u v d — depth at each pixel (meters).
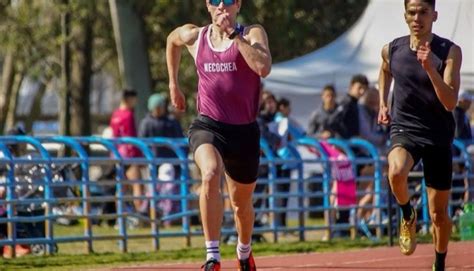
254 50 16.19
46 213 25.45
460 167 33.72
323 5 62.19
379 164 31.31
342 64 40.81
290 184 30.98
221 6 16.52
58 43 55.81
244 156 16.83
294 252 26.98
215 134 16.69
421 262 23.92
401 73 17.58
